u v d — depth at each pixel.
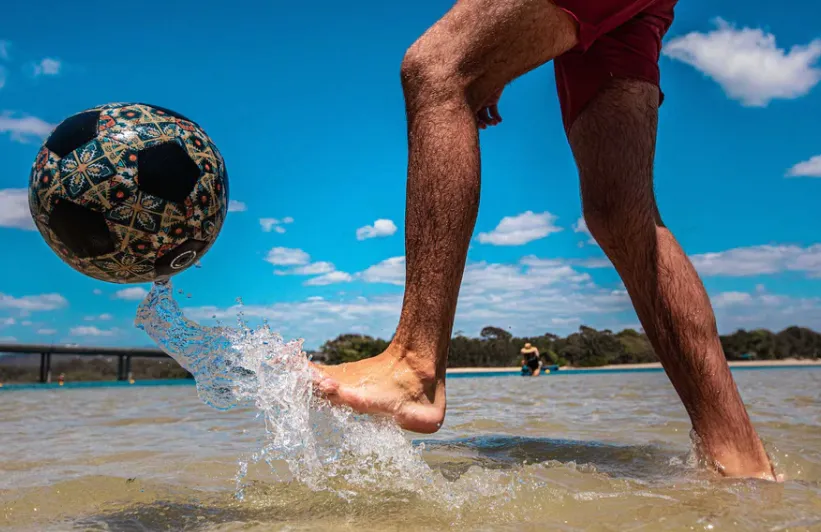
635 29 1.81
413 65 1.67
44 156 1.42
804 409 3.78
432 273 1.61
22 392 9.98
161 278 1.57
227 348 1.62
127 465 2.06
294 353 1.61
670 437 2.57
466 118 1.64
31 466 2.11
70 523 1.33
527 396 5.86
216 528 1.24
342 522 1.24
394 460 1.59
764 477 1.65
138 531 1.25
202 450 2.41
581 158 1.88
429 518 1.25
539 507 1.31
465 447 2.26
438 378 1.66
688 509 1.27
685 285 1.73
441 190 1.60
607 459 1.98
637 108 1.79
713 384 1.69
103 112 1.44
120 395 8.23
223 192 1.57
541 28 1.64
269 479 1.71
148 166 1.40
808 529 1.12
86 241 1.42
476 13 1.64
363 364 1.69
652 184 1.82
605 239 1.83
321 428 1.62
